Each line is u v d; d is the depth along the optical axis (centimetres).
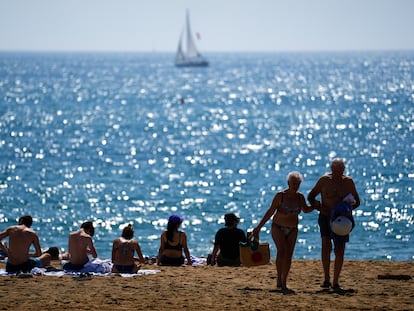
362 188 9331
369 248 6325
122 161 12312
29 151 13438
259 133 17375
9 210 8131
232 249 3931
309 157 12888
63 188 9531
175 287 3172
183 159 12681
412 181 9881
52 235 7056
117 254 3609
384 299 2900
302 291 3097
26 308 2756
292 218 3092
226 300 2898
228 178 10525
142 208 8275
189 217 7806
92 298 2930
